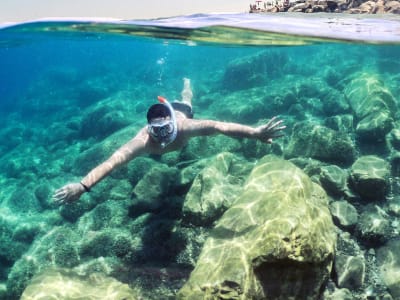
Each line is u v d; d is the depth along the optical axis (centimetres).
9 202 415
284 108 532
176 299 212
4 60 1596
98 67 1822
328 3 559
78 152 544
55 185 422
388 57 726
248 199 249
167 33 600
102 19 550
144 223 313
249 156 401
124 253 293
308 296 204
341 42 545
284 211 213
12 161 579
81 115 758
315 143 360
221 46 746
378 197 300
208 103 668
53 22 575
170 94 809
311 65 809
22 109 1168
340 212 286
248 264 199
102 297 222
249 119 520
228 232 231
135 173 388
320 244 202
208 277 205
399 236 271
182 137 238
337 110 486
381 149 379
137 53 1575
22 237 355
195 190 303
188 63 1363
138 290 256
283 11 577
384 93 427
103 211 345
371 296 234
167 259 280
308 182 268
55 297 221
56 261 301
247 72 741
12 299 291
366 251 268
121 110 661
